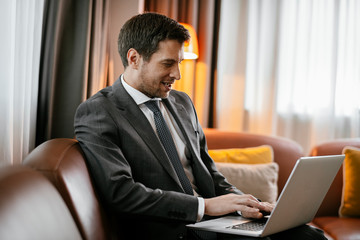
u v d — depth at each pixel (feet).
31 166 2.87
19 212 1.94
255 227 3.43
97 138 3.54
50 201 2.42
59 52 5.13
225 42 8.91
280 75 9.29
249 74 9.14
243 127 9.18
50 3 4.92
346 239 5.17
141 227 3.76
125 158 3.74
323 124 9.36
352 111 9.41
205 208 3.53
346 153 6.54
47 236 2.06
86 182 3.22
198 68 8.27
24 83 4.16
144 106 4.18
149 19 3.98
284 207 3.16
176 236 3.70
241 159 6.23
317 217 6.54
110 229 3.42
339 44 9.39
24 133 4.32
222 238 3.52
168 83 4.08
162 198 3.43
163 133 4.12
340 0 9.23
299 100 9.37
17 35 4.07
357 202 6.23
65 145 3.42
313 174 3.31
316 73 9.29
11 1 3.69
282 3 8.98
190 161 4.39
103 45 6.08
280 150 6.74
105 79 6.49
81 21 5.27
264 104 9.11
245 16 8.84
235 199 3.57
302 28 9.25
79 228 2.80
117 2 6.81
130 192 3.35
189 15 8.07
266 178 5.94
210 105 8.67
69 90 5.21
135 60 4.05
